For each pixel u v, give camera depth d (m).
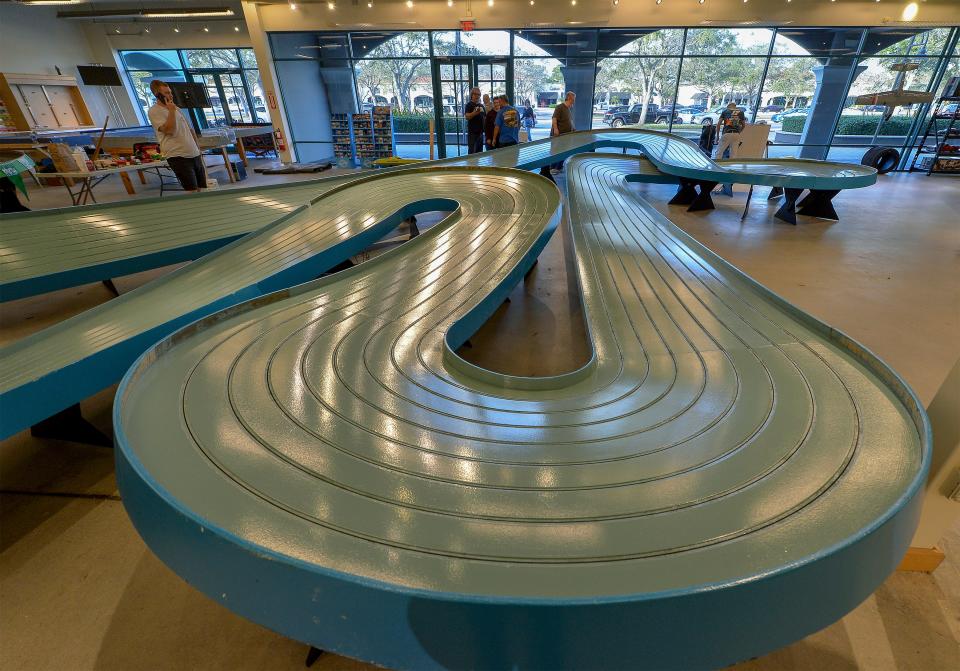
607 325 1.88
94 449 1.96
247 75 11.78
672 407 1.30
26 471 1.84
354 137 9.86
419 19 8.79
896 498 0.90
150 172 9.20
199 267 2.53
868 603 1.33
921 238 4.68
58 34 10.98
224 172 8.93
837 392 1.28
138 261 2.82
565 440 1.15
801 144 9.82
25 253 2.68
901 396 1.19
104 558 1.48
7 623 1.29
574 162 5.67
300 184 4.12
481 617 0.63
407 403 1.31
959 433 1.18
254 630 1.28
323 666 1.19
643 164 6.14
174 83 7.49
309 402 1.28
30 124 10.35
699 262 2.61
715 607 0.65
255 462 1.01
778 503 0.90
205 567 0.76
